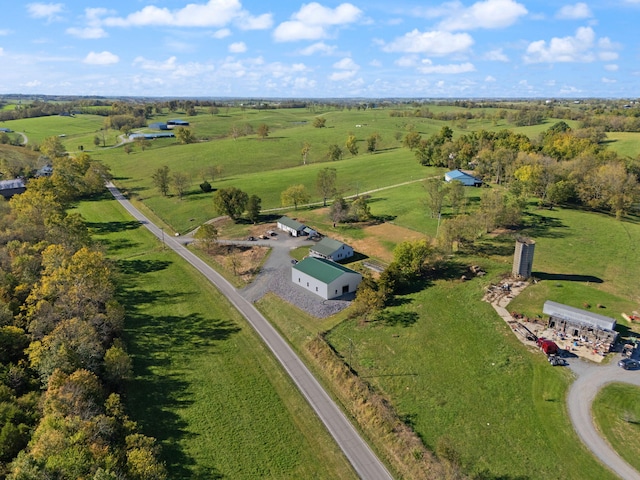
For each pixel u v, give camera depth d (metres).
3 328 62.16
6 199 146.50
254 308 83.56
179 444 51.69
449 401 55.50
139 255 109.25
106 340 68.31
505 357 61.25
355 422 54.94
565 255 90.88
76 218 101.06
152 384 61.81
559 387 55.03
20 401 52.84
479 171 151.38
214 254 108.94
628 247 94.94
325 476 47.62
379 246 103.81
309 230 116.25
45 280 70.12
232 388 61.38
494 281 80.25
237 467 48.81
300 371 65.12
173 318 79.62
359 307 75.12
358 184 161.25
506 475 45.22
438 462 47.06
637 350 61.09
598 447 46.94
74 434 45.09
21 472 39.59
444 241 89.12
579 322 63.81
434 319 71.62
